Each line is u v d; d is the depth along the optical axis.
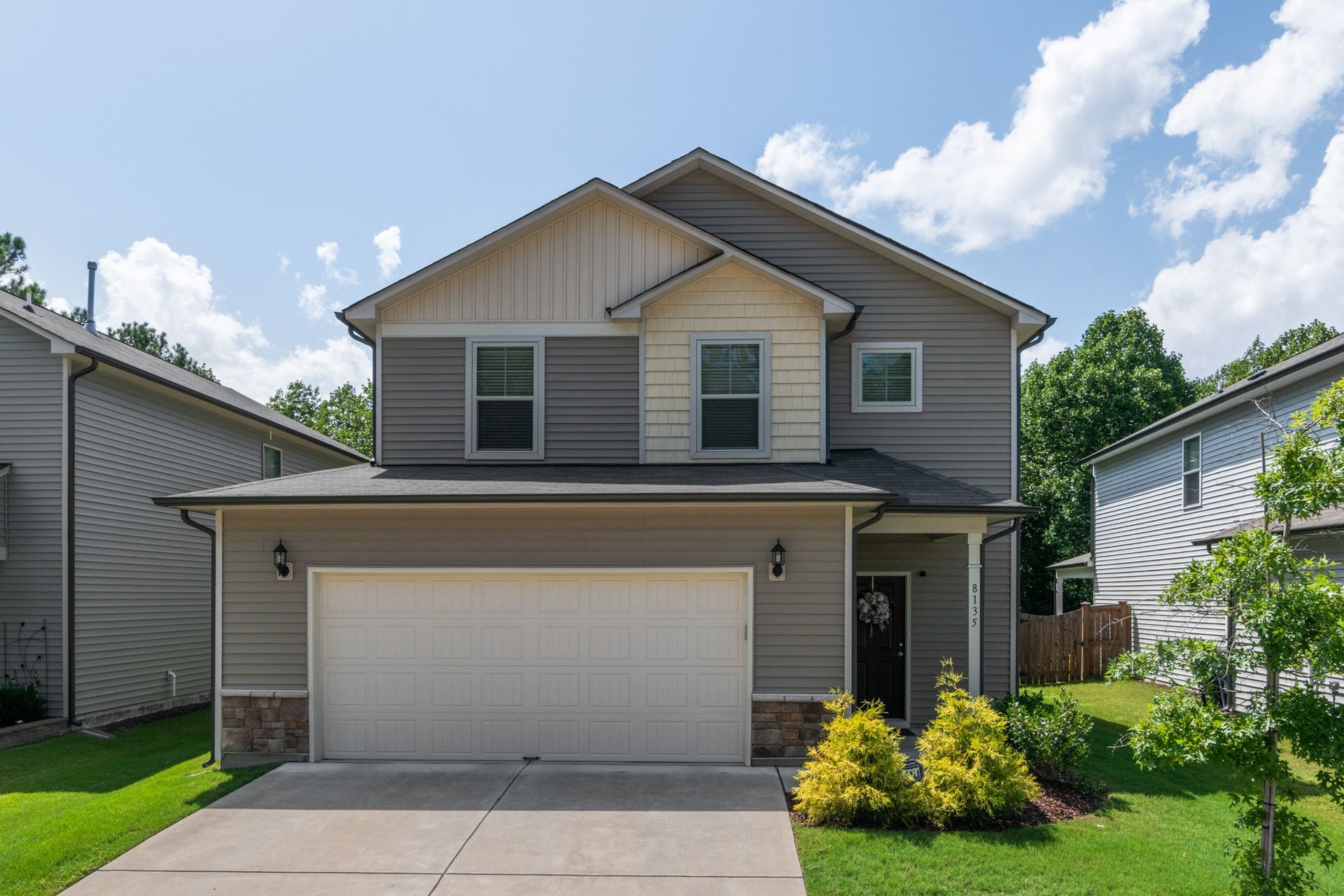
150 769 8.74
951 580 10.95
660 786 7.56
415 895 5.36
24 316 11.30
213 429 14.73
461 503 8.18
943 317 11.40
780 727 8.24
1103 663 17.75
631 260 10.52
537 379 10.41
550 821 6.65
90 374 11.66
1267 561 4.79
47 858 5.93
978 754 6.64
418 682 8.52
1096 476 21.11
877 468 10.18
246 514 8.59
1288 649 4.66
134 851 6.10
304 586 8.54
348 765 8.28
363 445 41.56
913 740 9.66
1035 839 6.24
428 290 10.58
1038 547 30.14
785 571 8.34
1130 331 35.28
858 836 6.27
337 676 8.55
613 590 8.49
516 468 10.09
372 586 8.60
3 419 11.30
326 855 5.98
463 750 8.48
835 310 10.17
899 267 11.48
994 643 10.97
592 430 10.34
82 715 11.23
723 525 8.42
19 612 11.12
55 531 11.18
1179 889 5.37
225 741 8.45
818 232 11.59
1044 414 30.94
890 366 11.38
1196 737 4.81
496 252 10.55
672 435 10.30
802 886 5.42
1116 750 9.58
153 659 12.80
